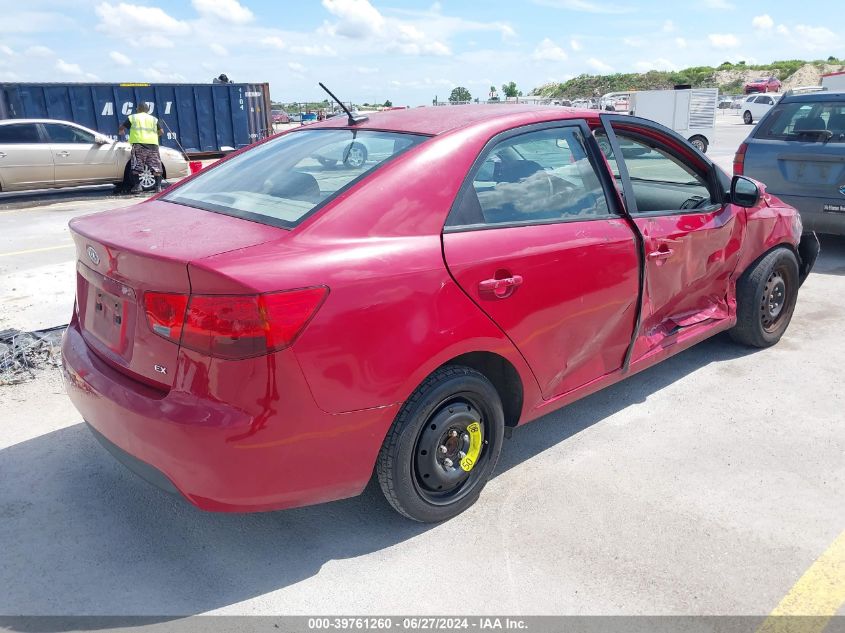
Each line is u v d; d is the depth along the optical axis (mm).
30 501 3111
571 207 3242
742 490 3176
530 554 2748
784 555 2736
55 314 5645
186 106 20406
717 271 4168
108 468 3387
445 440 2838
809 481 3246
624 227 3422
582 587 2568
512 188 3029
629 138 3740
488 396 2924
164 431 2324
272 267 2283
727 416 3896
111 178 14188
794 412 3934
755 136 7211
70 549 2791
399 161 2768
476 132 2984
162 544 2832
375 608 2475
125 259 2441
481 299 2764
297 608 2477
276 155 3332
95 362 2744
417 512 2822
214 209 2893
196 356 2295
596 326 3334
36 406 4016
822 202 6656
